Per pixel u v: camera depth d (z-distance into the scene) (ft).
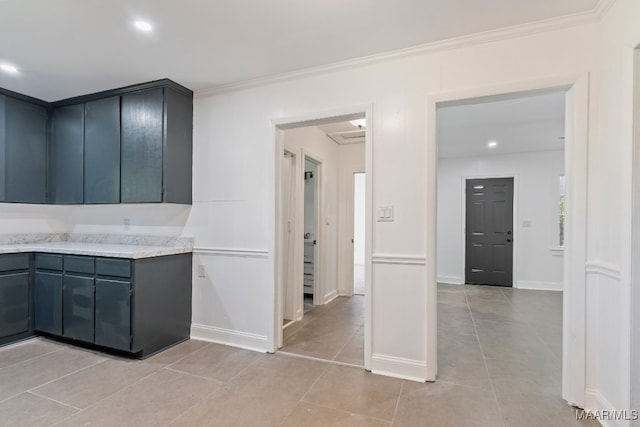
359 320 12.13
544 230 18.26
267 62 8.26
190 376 7.63
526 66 6.77
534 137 15.28
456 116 12.26
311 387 7.18
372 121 7.98
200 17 6.41
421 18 6.46
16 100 10.30
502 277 19.07
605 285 5.97
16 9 6.12
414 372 7.57
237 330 9.52
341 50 7.68
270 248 9.15
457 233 19.99
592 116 6.32
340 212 16.39
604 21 6.10
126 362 8.33
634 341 5.23
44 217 11.80
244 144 9.53
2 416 6.01
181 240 10.27
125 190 9.84
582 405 6.36
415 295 7.61
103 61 8.21
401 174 7.72
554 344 9.84
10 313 9.38
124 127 9.86
